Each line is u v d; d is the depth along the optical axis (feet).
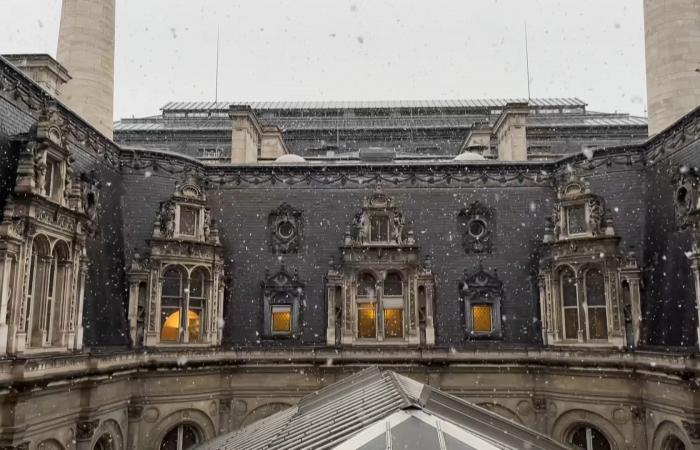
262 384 110.42
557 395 106.22
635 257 105.60
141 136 235.40
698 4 119.03
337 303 114.21
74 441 84.48
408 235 116.37
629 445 98.94
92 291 98.07
